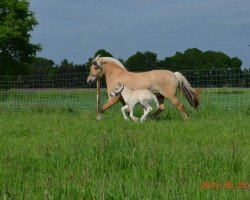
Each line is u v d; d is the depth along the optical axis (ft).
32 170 27.66
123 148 30.22
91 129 42.11
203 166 26.66
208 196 19.75
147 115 51.06
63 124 45.21
